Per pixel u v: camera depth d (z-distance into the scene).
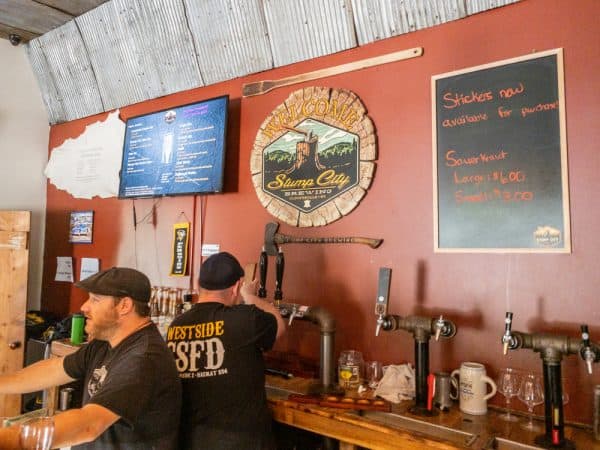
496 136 1.92
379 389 1.93
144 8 3.04
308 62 2.52
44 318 3.62
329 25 2.38
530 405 1.66
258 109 2.71
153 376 1.44
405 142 2.15
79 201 3.72
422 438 1.50
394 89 2.21
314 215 2.39
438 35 2.10
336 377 2.26
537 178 1.82
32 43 3.81
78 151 3.75
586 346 1.48
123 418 1.31
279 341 2.49
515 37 1.91
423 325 1.80
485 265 1.92
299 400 1.84
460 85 2.02
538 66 1.84
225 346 1.73
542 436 1.51
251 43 2.69
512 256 1.86
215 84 2.95
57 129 4.00
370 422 1.63
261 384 1.78
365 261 2.23
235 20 2.69
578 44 1.77
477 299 1.92
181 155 2.95
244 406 1.70
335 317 2.28
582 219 1.73
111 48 3.36
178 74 3.09
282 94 2.60
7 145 3.78
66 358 1.79
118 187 3.42
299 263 2.46
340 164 2.32
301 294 2.43
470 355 1.93
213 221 2.87
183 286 2.98
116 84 3.46
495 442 1.51
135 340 1.55
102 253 3.51
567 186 1.75
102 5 3.22
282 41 2.56
